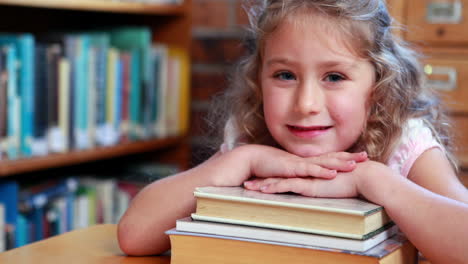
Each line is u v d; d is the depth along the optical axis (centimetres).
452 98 189
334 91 89
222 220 76
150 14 236
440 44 189
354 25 89
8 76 164
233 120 111
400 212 77
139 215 91
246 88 109
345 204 75
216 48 246
